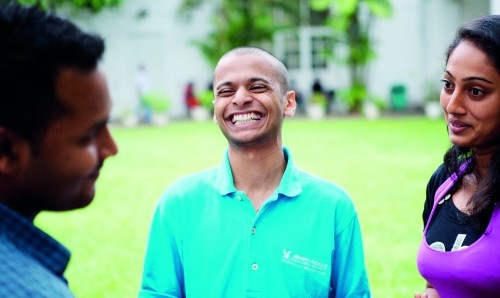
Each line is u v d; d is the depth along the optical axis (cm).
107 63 2214
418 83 2223
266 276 225
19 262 108
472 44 195
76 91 116
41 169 117
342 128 1670
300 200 231
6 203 117
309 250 228
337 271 238
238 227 230
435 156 1134
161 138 1538
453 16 2169
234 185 237
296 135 1524
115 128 1838
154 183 941
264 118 228
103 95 122
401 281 500
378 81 2256
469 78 195
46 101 113
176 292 240
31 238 115
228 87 229
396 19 2217
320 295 229
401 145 1291
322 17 2244
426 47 2202
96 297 474
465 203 210
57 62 114
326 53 2098
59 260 117
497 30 192
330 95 2220
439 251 206
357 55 2058
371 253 572
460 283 199
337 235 234
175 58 2244
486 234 196
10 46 111
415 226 663
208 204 236
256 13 2098
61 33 115
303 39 2269
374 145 1302
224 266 228
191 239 235
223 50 2092
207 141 1447
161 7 2214
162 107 1934
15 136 113
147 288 239
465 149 215
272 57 236
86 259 569
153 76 2247
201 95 2091
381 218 699
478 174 210
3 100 110
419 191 839
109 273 529
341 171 1009
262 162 233
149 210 764
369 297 240
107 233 659
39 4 124
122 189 895
